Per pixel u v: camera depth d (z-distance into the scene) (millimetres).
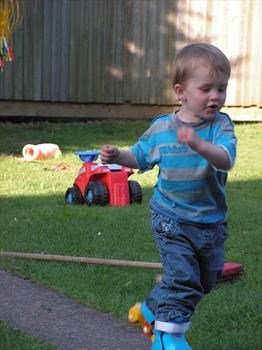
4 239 6742
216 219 3783
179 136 3344
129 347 4309
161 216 3805
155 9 16234
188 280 3699
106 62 16016
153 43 16328
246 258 6203
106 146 3756
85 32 15742
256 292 5250
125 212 7953
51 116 15734
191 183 3707
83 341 4387
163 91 16531
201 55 3588
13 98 15195
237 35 16703
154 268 5758
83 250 6406
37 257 6070
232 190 9688
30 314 4852
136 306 4031
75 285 5422
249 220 7750
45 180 9969
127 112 16422
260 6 16703
